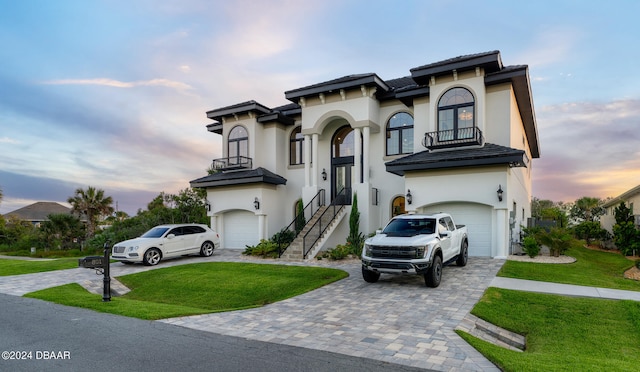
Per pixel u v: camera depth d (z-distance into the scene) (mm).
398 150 18906
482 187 14547
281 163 22391
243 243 21984
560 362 4840
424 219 11141
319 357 5105
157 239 15992
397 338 5996
